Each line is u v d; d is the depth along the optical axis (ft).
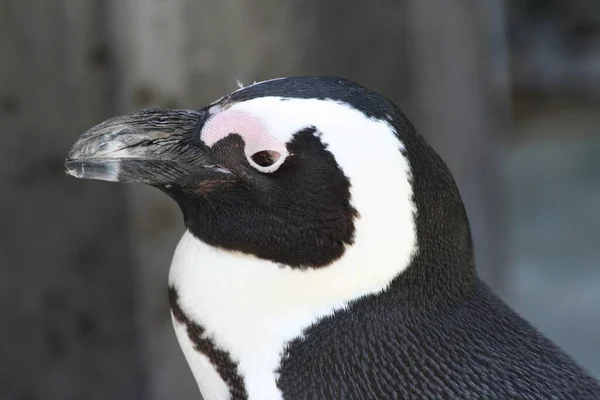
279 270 10.89
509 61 66.39
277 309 10.82
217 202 11.10
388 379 10.51
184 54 19.53
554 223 43.47
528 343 11.23
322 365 10.57
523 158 53.83
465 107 25.91
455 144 25.62
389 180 10.46
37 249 20.59
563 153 54.24
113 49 19.40
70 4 19.29
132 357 21.22
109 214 20.48
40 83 19.67
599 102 63.41
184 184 11.24
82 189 20.33
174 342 21.20
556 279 37.29
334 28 21.97
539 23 68.28
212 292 11.08
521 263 39.14
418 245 10.78
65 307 21.02
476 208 27.02
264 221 10.84
